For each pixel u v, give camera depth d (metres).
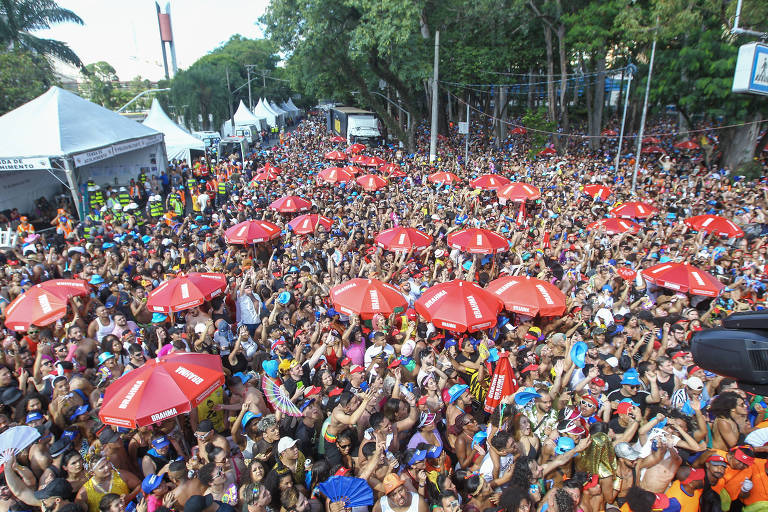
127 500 4.59
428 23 32.09
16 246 12.72
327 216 15.77
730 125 22.78
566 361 6.29
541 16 30.64
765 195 18.38
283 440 4.53
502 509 4.05
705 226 13.36
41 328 7.55
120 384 5.05
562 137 34.28
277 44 30.97
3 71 29.81
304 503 4.16
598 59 29.86
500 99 36.91
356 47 27.95
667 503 4.22
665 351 7.16
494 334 8.06
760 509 4.27
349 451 4.82
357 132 37.84
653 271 9.49
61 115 19.08
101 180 23.09
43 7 34.69
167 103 51.69
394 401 5.14
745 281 9.95
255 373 6.50
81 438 5.49
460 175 24.72
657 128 40.25
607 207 17.56
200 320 8.11
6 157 16.94
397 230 11.43
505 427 5.00
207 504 4.06
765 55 8.77
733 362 3.85
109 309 7.69
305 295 8.64
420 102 54.75
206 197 20.25
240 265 11.37
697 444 4.67
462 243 10.90
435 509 4.08
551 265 10.79
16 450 4.45
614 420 5.20
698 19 21.14
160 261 11.20
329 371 6.17
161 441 5.08
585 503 4.41
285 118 73.94
